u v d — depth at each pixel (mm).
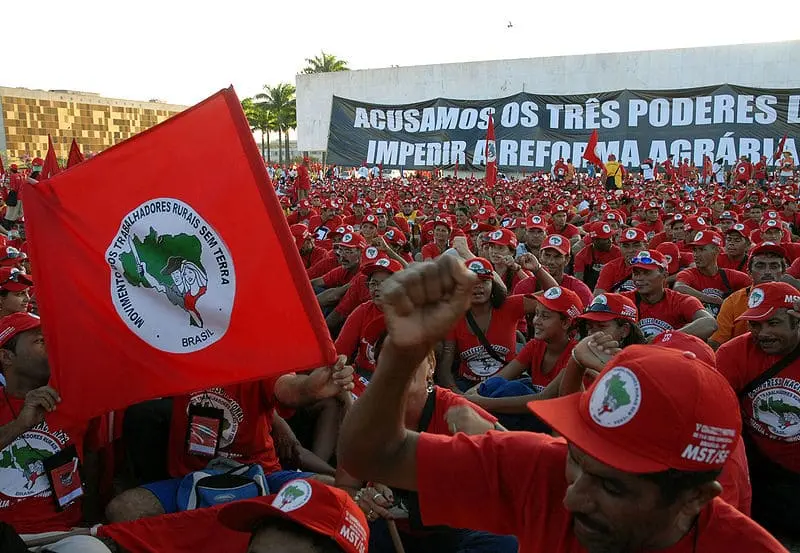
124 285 3305
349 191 32219
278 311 3191
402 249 12281
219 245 3236
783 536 4457
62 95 63188
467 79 49500
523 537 1894
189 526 3502
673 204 19578
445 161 46719
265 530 2309
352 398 4207
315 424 5262
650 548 1660
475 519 1938
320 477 3984
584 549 1772
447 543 3408
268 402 4152
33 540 3602
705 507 1723
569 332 5352
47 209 3307
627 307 5051
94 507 4246
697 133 43000
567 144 44969
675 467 1510
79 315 3312
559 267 7918
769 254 7176
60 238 3318
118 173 3309
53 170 16797
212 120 3275
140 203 3299
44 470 3766
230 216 3232
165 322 3279
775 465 4371
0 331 3734
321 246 12242
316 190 30953
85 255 3316
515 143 45625
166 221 3283
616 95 44031
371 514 3248
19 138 60438
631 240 8492
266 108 84125
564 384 3381
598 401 1600
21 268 7531
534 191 29625
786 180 34250
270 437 4387
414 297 1583
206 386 3232
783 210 17953
